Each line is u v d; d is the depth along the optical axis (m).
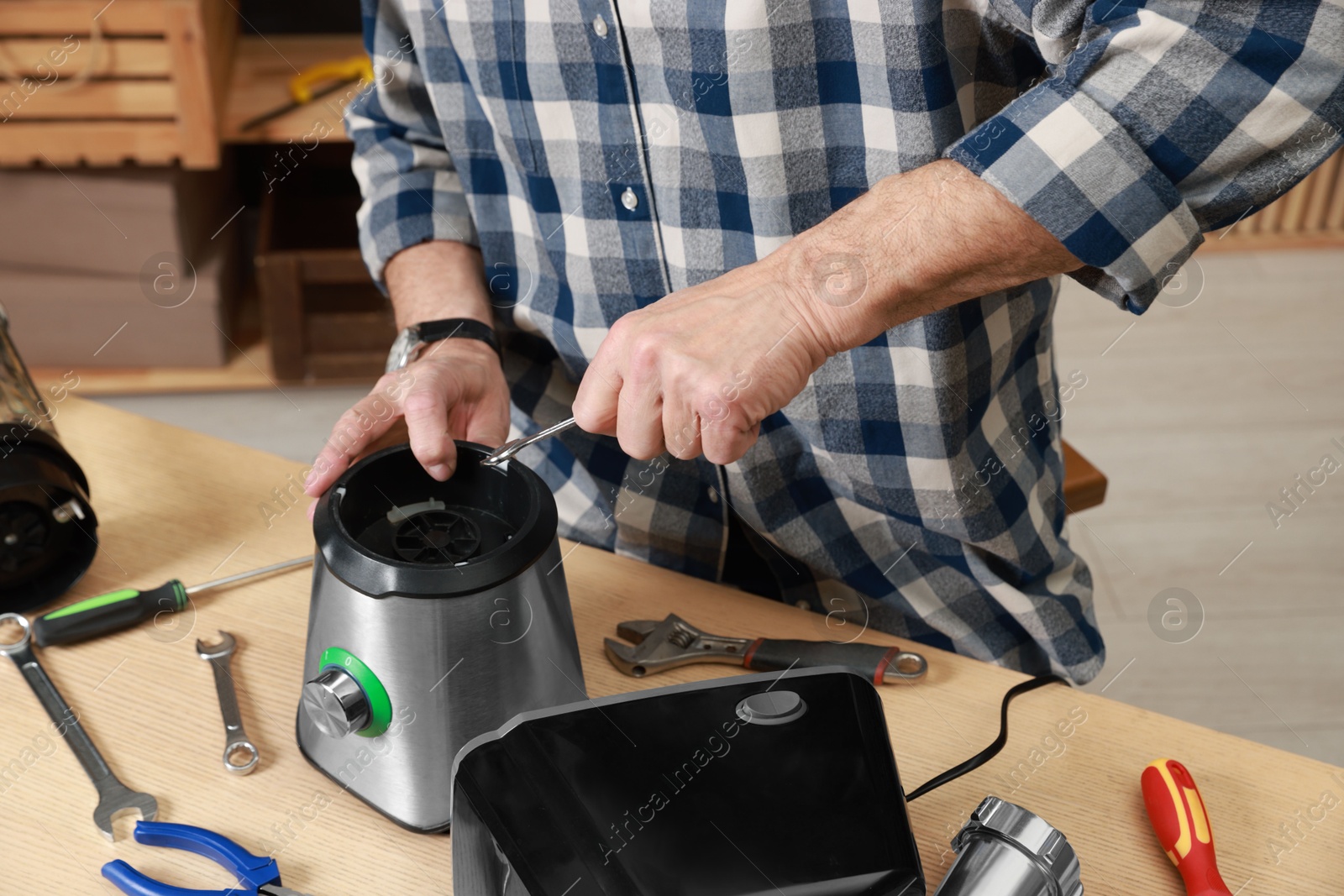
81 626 0.72
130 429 0.95
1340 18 0.50
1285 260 2.82
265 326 2.13
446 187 0.94
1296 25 0.50
